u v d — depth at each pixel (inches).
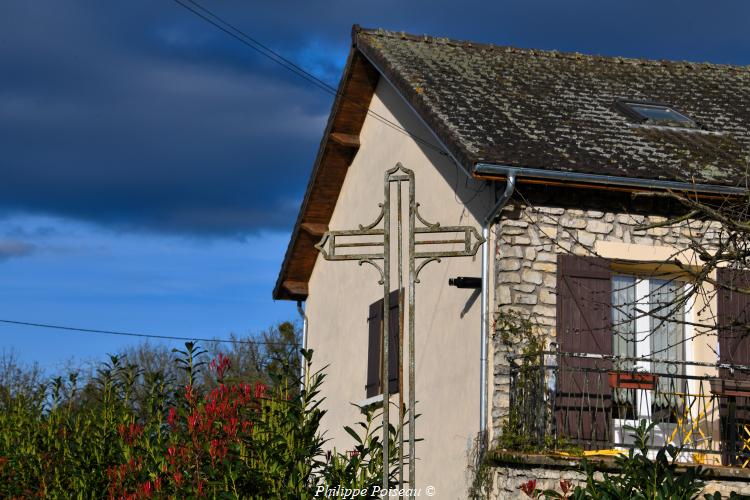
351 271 650.8
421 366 521.7
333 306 681.0
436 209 519.5
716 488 406.9
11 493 404.5
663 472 372.2
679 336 470.0
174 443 362.9
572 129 490.0
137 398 468.4
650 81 605.3
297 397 349.1
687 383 462.6
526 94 542.6
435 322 509.7
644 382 426.0
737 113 559.2
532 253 447.2
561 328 444.1
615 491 361.1
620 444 405.1
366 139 640.4
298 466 339.3
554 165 430.3
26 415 438.0
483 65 591.8
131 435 389.7
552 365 430.0
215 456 343.0
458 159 444.5
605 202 457.1
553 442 419.5
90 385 446.6
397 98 587.8
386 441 329.4
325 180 677.3
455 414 476.7
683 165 456.1
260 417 350.6
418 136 552.4
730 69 657.6
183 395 400.2
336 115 641.6
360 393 613.3
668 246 456.8
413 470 333.1
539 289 445.1
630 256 453.7
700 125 526.6
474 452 451.2
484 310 450.0
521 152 442.0
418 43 619.8
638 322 465.1
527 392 426.3
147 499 343.6
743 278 443.8
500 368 441.1
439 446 490.0
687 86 604.4
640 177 434.9
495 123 483.2
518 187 450.3
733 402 426.0
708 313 462.0
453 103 506.6
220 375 381.1
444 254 343.6
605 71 617.0
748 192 333.7
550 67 609.0
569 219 452.8
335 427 649.0
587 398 438.6
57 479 397.1
